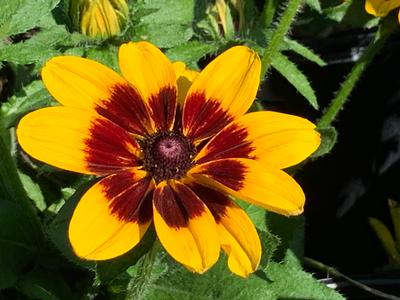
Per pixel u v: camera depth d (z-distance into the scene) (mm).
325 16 447
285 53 476
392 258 418
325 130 343
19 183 351
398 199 445
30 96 346
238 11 390
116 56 338
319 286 352
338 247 451
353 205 452
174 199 270
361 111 458
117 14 335
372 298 414
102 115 276
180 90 298
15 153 380
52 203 387
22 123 257
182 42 345
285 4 425
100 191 265
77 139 267
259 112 280
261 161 274
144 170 277
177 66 304
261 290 336
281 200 262
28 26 309
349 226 451
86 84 274
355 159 453
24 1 307
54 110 264
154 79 282
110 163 272
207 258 252
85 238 254
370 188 450
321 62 393
